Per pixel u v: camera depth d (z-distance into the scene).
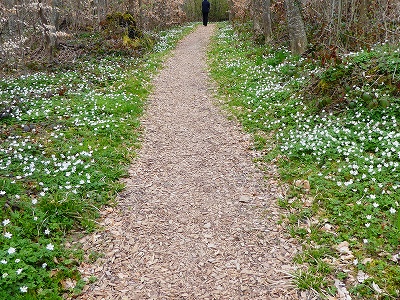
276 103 9.90
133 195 6.21
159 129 9.24
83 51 17.03
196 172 7.07
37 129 8.22
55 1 16.92
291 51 13.46
